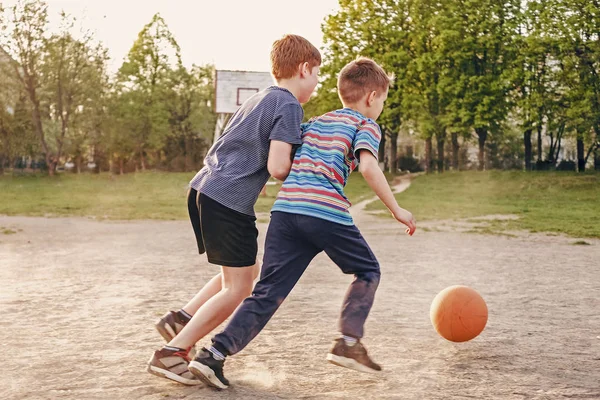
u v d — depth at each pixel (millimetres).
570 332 4535
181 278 7148
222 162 3289
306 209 3148
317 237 3162
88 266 8195
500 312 5289
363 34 39281
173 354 3195
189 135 61094
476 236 13125
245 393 3066
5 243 11203
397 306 5523
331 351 3166
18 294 6027
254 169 3256
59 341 4164
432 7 38656
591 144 39625
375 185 3148
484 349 4020
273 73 3484
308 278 7215
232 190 3209
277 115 3223
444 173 39812
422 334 4430
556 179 33094
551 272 7836
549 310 5383
